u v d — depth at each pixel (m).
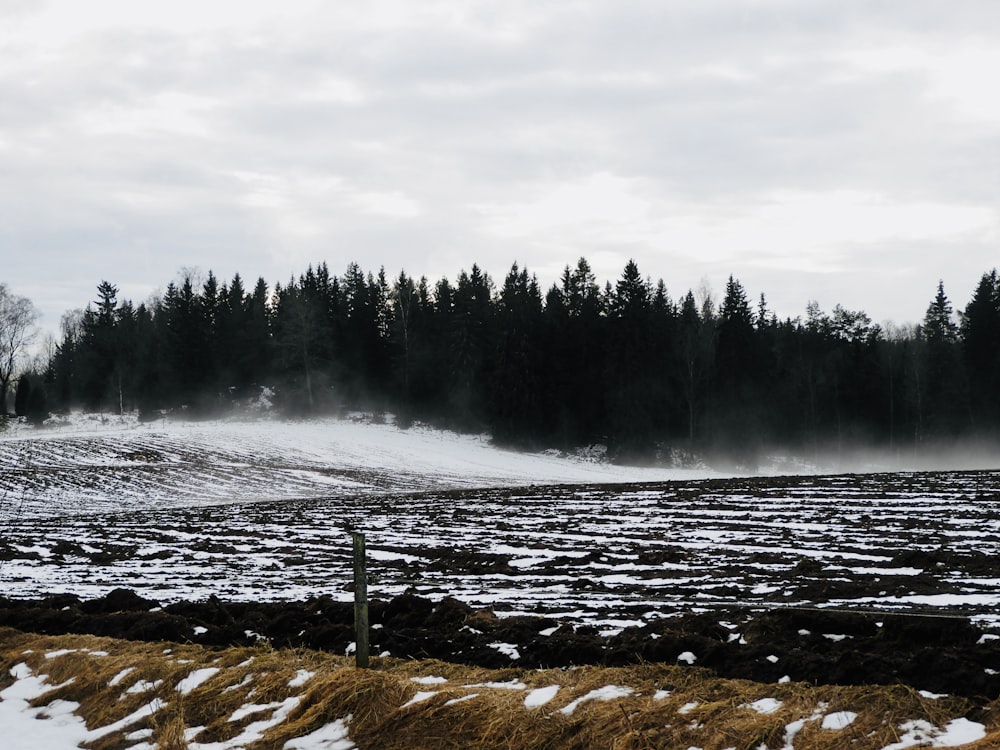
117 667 9.57
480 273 102.81
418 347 94.75
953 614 11.02
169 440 69.56
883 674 7.08
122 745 8.04
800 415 89.88
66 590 17.00
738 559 18.47
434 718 7.30
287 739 7.54
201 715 8.32
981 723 5.96
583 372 85.00
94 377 111.44
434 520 29.55
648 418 79.94
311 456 65.81
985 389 86.38
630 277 86.25
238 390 99.69
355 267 111.62
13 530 30.73
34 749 8.12
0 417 85.75
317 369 91.88
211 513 35.53
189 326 98.75
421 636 9.95
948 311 90.38
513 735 6.86
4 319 102.31
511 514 30.78
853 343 95.00
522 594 14.65
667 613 12.23
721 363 87.31
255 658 9.22
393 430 84.06
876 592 13.37
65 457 60.53
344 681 7.96
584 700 7.14
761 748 6.07
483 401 86.69
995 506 26.38
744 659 7.83
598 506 32.41
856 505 28.50
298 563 20.52
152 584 17.69
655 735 6.45
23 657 10.57
